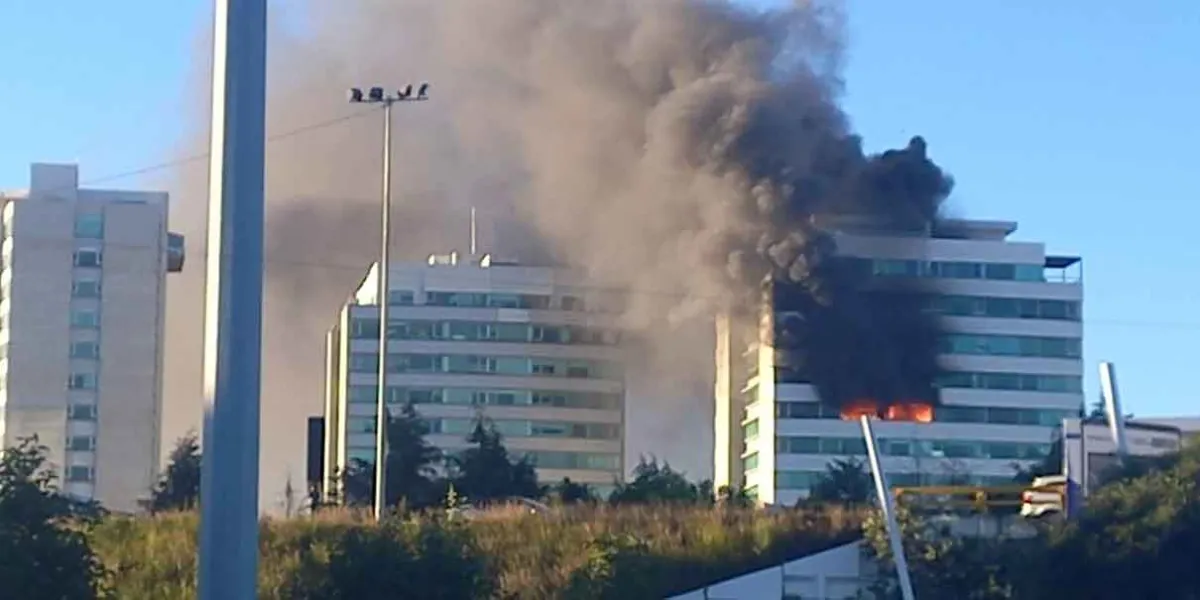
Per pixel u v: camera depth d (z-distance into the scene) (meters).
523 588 45.19
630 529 51.38
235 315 10.08
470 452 92.62
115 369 119.62
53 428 117.81
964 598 43.81
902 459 107.00
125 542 43.12
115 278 120.38
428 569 33.84
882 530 45.16
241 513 9.95
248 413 10.05
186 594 37.69
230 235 10.13
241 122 10.21
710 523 51.25
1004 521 45.94
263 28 10.32
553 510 56.44
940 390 108.62
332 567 33.62
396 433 88.81
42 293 118.06
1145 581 42.75
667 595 46.12
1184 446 48.44
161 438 119.94
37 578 26.78
